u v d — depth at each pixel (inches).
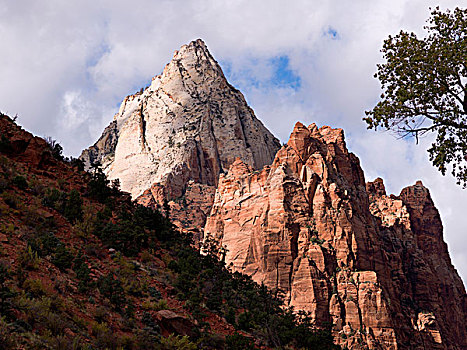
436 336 5994.1
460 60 1439.5
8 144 2143.2
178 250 2506.2
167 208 3508.9
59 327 1120.2
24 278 1268.5
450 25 1529.3
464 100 1448.1
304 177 6225.4
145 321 1464.1
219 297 2160.4
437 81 1478.8
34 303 1138.0
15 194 1841.8
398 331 5260.8
